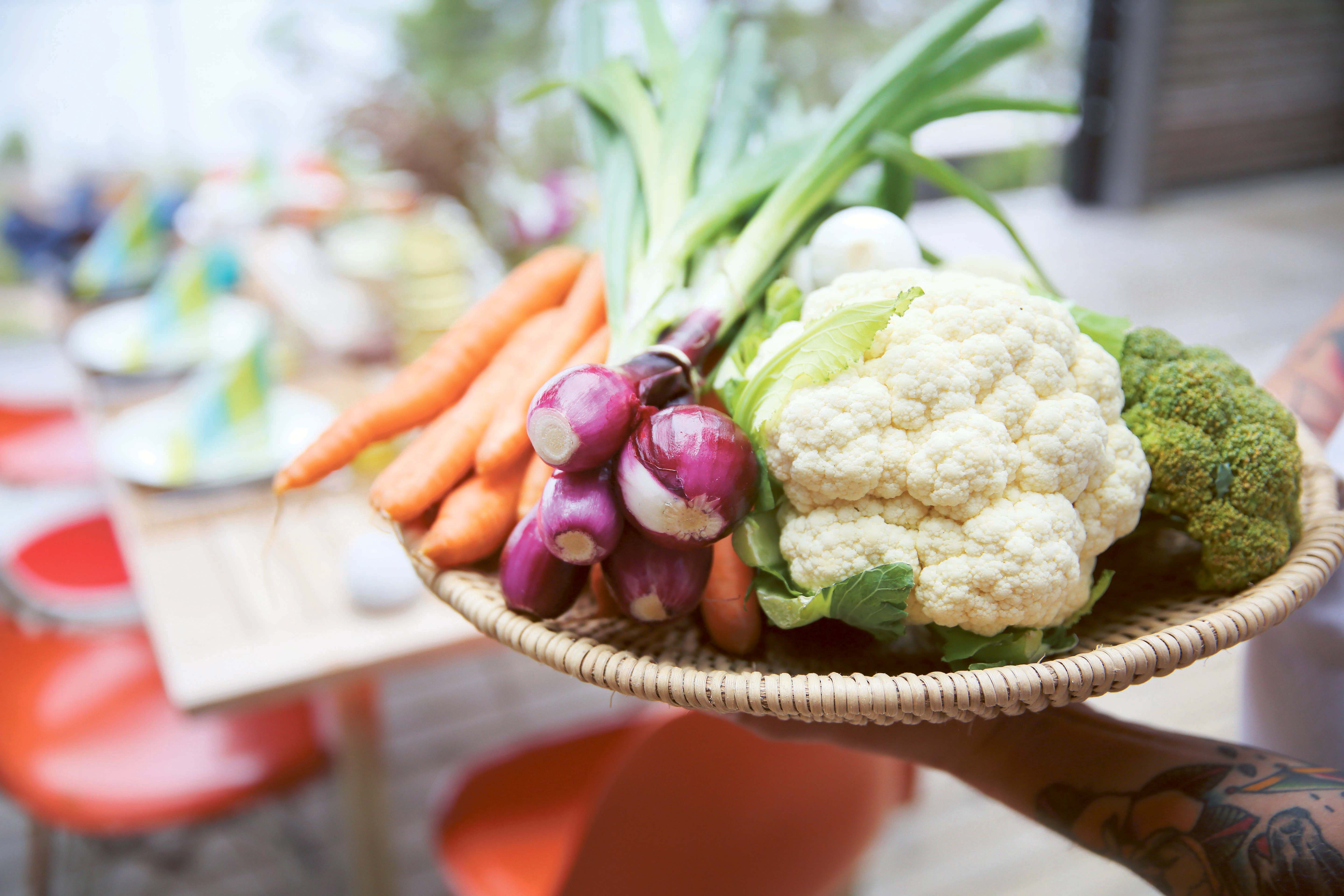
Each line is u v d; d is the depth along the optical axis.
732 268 0.71
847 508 0.62
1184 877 0.60
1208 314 2.85
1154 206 3.85
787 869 0.90
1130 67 3.61
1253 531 0.62
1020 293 0.63
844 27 2.62
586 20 0.91
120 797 1.04
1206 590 0.63
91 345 1.43
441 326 1.26
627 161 0.80
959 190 0.75
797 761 0.85
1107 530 0.62
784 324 0.67
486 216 1.40
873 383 0.61
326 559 1.04
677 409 0.60
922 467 0.60
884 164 0.78
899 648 0.64
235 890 1.42
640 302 0.71
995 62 0.79
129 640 1.26
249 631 0.95
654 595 0.61
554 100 2.17
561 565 0.63
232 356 1.34
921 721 0.55
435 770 1.61
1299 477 0.63
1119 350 0.66
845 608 0.60
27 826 1.52
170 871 1.44
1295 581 0.59
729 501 0.59
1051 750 0.65
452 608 0.66
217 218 1.78
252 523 1.09
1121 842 0.61
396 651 0.93
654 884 0.86
